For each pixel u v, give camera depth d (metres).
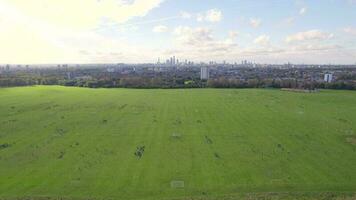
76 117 81.12
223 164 45.72
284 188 37.31
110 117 81.31
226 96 126.06
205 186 37.88
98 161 47.00
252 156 49.50
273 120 77.62
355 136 62.31
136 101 111.12
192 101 111.12
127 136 61.81
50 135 62.72
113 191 36.44
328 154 50.66
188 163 46.09
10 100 112.44
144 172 42.50
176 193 35.88
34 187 37.53
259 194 35.22
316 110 93.31
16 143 57.03
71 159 48.00
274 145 55.78
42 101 110.31
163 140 58.84
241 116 82.62
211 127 69.69
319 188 37.22
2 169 43.84
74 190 36.66
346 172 42.66
